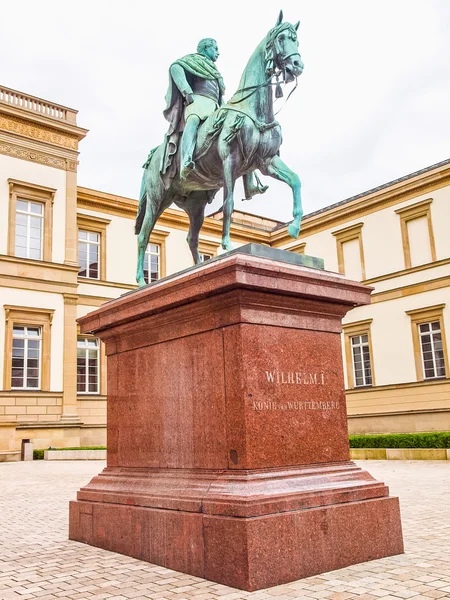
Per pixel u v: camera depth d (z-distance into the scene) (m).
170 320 5.05
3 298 23.22
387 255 27.33
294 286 4.60
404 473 13.48
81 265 27.28
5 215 23.81
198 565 4.16
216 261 4.89
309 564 4.05
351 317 28.34
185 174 6.05
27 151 24.78
